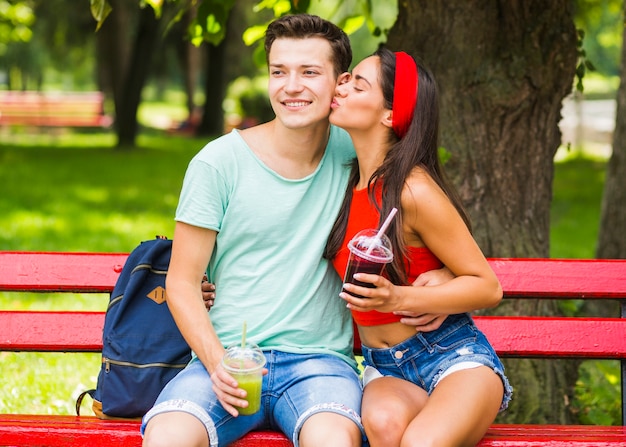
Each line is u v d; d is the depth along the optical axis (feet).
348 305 9.48
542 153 15.25
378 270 9.18
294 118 10.00
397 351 10.11
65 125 88.43
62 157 61.11
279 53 10.09
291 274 10.25
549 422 14.64
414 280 10.15
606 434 9.95
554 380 14.96
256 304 10.23
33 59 109.29
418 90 9.89
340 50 10.21
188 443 8.99
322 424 9.21
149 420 9.32
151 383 10.15
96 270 11.45
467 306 9.72
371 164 10.19
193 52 93.56
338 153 10.63
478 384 9.45
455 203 10.02
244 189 10.14
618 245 22.58
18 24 44.06
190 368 9.99
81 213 37.19
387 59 10.02
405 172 9.77
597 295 11.46
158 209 39.19
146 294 10.54
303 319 10.25
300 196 10.19
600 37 81.71
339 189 10.45
